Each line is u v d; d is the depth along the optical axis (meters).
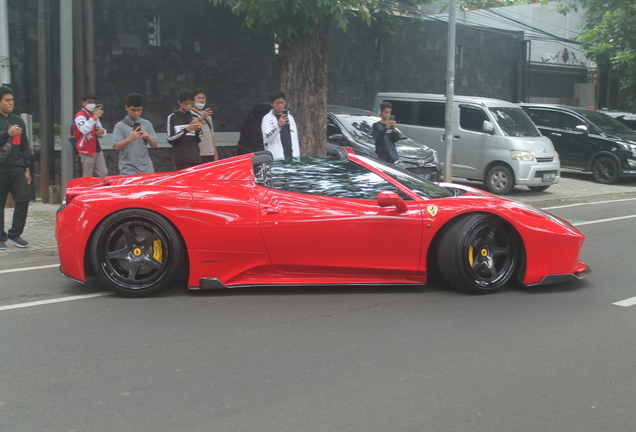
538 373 3.59
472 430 2.93
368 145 10.78
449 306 4.84
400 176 5.43
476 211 5.09
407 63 17.45
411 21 17.36
